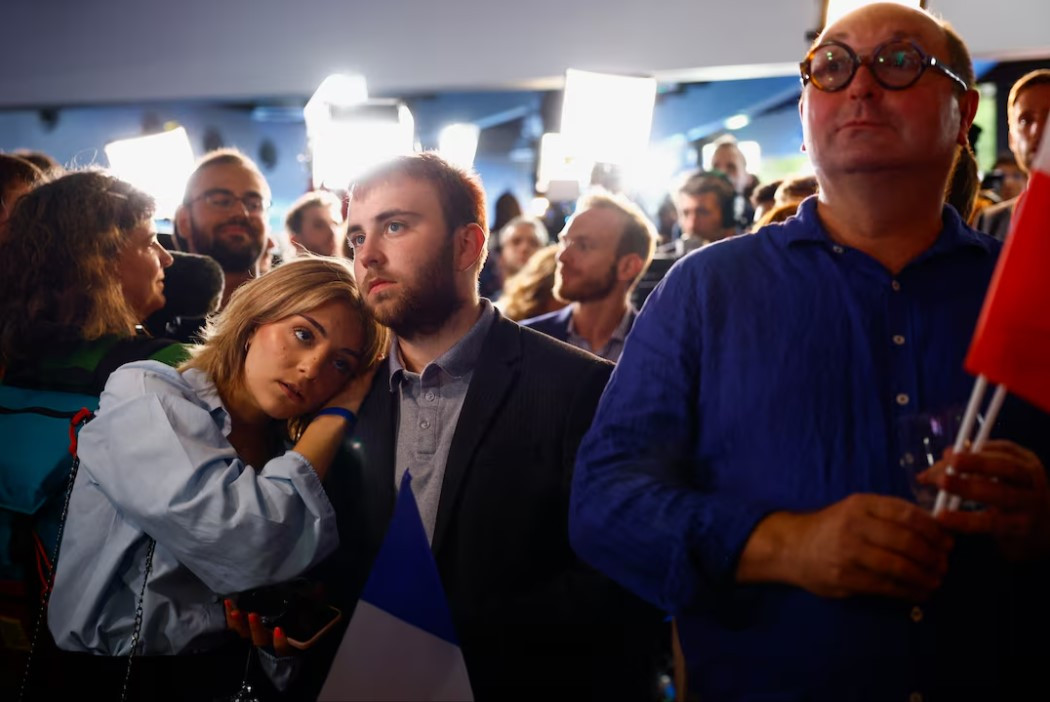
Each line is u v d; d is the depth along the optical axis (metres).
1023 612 1.09
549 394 1.39
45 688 1.44
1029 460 1.00
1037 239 0.94
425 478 1.40
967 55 1.19
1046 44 5.30
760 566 1.04
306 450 1.39
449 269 1.38
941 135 1.12
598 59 6.31
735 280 1.18
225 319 1.49
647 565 1.08
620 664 1.41
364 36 6.73
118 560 1.38
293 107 7.07
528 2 6.41
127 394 1.39
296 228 2.92
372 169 1.40
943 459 1.00
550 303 3.21
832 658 1.07
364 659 1.18
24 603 1.50
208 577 1.35
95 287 1.62
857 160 1.10
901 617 1.06
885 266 1.15
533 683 1.35
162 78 7.12
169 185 2.83
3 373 1.61
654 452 1.15
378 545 1.41
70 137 7.43
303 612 1.42
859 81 1.10
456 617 1.34
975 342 0.96
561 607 1.35
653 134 6.37
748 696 1.11
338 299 1.45
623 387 1.19
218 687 1.44
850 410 1.10
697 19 6.10
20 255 1.61
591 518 1.13
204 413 1.39
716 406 1.15
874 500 1.00
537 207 5.32
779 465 1.11
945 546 0.99
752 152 5.77
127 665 1.40
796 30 5.92
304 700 1.45
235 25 6.95
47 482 1.45
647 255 2.66
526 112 6.75
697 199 3.31
